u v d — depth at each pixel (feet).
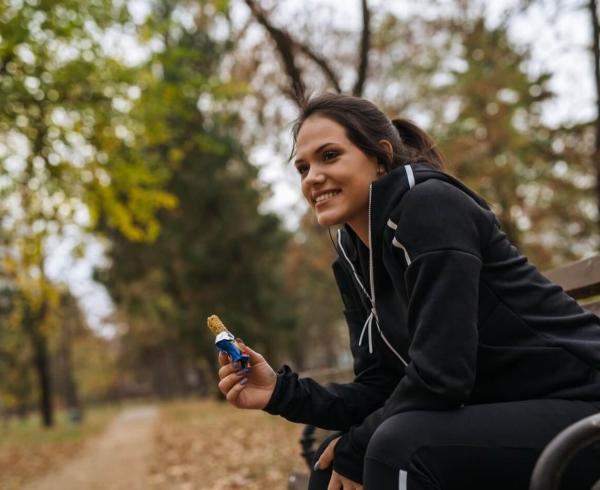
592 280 7.66
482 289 5.67
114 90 33.14
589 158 39.91
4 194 34.14
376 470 5.22
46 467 42.06
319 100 6.76
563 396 5.31
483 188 44.27
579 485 4.92
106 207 35.63
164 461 31.83
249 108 39.78
